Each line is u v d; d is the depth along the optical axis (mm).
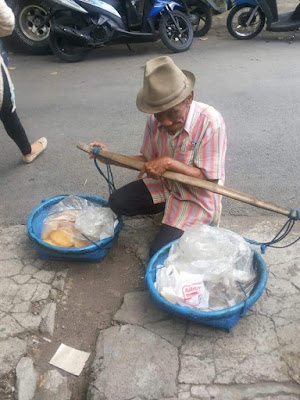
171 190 2410
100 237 2408
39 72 5523
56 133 4008
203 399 1770
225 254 2059
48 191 3189
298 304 2125
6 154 3713
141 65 5570
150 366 1899
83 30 5426
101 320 2178
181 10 6012
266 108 4270
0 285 2361
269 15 6047
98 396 1807
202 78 5043
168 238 2336
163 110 1983
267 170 3297
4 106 2998
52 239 2434
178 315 1909
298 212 2109
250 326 2033
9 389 1902
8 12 2490
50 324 2143
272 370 1849
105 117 4266
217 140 2150
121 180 3271
